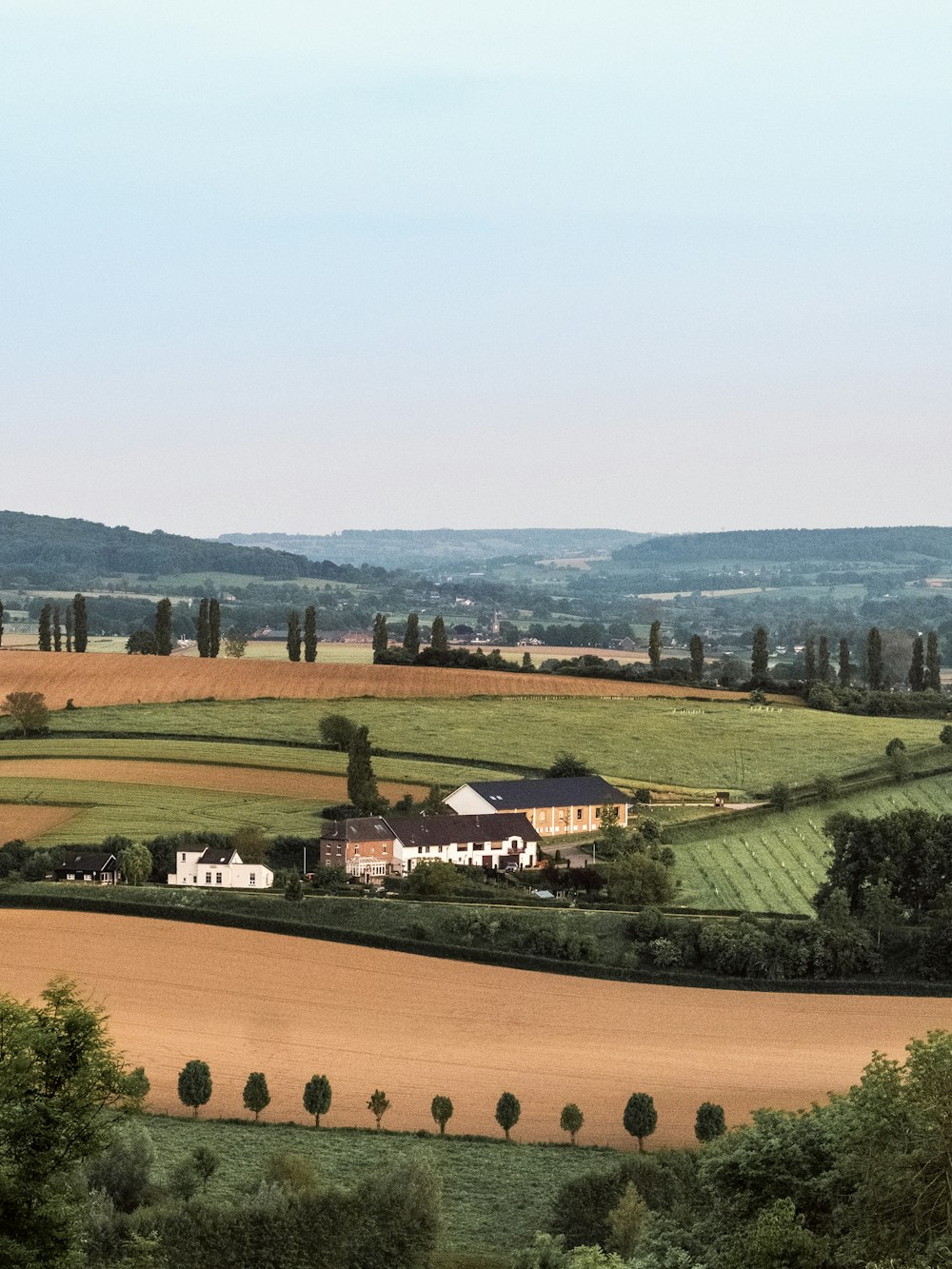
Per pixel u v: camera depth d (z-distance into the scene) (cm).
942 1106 5488
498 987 11231
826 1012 11006
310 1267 6625
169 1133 8544
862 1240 5309
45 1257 4962
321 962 11506
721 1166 6034
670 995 11275
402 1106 9162
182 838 14462
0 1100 4925
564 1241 7031
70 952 11438
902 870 13512
